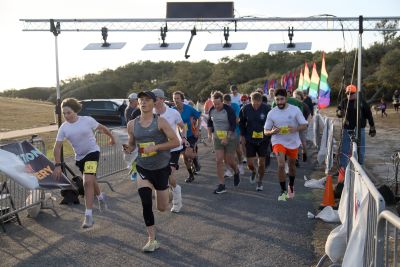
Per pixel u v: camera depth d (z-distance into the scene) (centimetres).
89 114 2527
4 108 3975
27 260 520
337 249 441
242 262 499
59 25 1018
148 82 7162
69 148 1681
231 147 871
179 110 966
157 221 668
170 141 537
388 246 276
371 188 316
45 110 4106
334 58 5516
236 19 1088
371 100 5009
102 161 1045
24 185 620
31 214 701
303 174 1045
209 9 1103
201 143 1822
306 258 507
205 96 5791
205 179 1017
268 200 791
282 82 2906
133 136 560
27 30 1020
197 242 570
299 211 710
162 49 1160
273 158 1316
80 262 509
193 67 7738
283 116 757
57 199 822
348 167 475
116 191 898
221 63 7838
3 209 652
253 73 7344
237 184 911
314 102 1634
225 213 708
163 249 546
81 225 656
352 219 421
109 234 609
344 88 1043
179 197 715
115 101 2547
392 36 5741
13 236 611
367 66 5666
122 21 1088
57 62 952
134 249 548
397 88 4956
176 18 1101
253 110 853
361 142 899
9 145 635
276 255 518
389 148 1559
